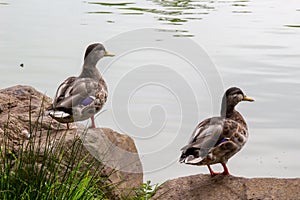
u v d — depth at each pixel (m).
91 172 8.96
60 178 8.00
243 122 9.40
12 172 7.74
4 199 7.07
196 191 8.83
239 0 46.25
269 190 8.53
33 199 7.20
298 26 33.28
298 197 8.30
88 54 10.90
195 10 39.53
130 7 40.88
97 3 43.84
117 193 8.99
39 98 12.32
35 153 7.90
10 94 12.18
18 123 10.20
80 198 7.51
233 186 8.80
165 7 40.69
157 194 9.00
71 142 9.12
